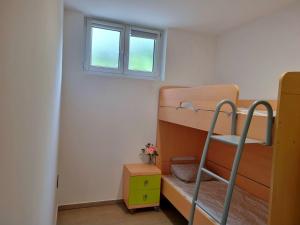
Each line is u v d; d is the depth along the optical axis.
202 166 1.85
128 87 3.12
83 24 2.89
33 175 0.85
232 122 1.65
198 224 2.09
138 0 2.39
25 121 0.75
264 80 2.62
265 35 2.62
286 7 2.36
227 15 2.65
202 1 2.32
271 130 1.36
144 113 3.20
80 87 2.91
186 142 3.30
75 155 2.93
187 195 2.45
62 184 2.90
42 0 0.88
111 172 3.10
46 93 1.05
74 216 2.76
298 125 1.36
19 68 0.68
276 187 1.35
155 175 2.92
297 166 1.37
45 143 1.09
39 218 0.99
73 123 2.91
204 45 3.41
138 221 2.72
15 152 0.68
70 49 2.84
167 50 3.23
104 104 3.03
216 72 3.44
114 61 3.17
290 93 1.34
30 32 0.76
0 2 0.56
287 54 2.34
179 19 2.86
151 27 3.23
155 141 3.28
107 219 2.73
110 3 2.51
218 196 2.43
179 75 3.31
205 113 2.02
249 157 2.62
